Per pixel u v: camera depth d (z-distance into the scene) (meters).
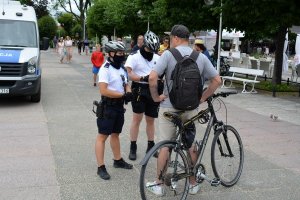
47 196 4.82
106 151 6.61
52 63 26.83
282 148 7.10
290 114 10.25
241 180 5.49
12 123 8.55
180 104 4.31
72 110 10.14
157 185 4.39
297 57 18.70
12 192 4.91
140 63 6.07
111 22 38.12
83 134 7.73
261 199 4.89
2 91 10.38
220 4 15.45
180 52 4.42
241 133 8.08
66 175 5.51
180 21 17.75
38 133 7.73
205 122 4.79
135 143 6.30
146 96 6.12
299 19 12.83
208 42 27.77
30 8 12.82
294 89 14.56
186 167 4.55
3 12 12.05
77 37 75.44
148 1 25.12
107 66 5.34
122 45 5.34
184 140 4.57
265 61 18.33
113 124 5.42
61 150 6.66
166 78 4.47
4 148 6.71
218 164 5.06
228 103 11.66
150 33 6.05
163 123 4.68
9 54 10.52
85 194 4.91
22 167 5.80
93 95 12.67
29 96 11.47
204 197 4.89
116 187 5.14
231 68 16.31
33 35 11.69
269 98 12.94
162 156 4.36
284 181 5.51
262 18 13.20
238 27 17.67
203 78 4.61
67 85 15.03
